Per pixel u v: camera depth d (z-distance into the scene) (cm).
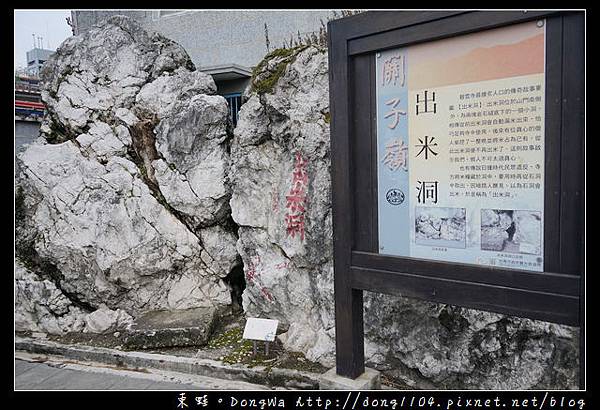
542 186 257
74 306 505
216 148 484
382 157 317
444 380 361
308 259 413
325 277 407
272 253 446
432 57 289
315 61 419
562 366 319
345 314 343
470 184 281
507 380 337
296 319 432
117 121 509
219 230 501
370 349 390
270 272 441
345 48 319
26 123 800
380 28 301
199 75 525
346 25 317
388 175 316
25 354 461
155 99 505
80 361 443
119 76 513
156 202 490
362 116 323
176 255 490
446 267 291
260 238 451
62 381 400
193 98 488
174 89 511
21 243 525
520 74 258
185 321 454
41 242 505
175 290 499
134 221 484
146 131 504
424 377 369
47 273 512
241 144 454
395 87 306
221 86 673
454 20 273
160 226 488
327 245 404
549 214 256
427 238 302
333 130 333
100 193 490
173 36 805
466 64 277
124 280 485
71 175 501
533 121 256
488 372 344
